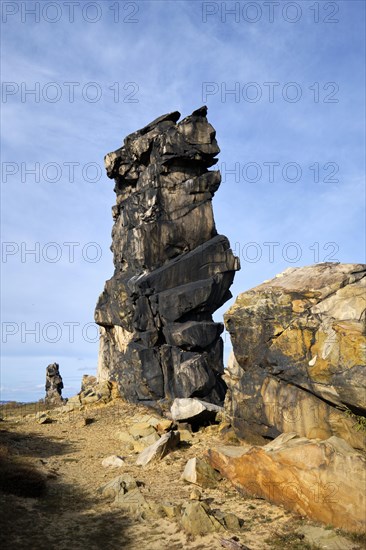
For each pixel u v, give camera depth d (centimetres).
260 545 1852
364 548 1789
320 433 2466
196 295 4681
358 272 2748
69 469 2977
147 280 4738
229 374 3219
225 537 1916
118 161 5441
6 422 4684
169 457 3125
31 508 2233
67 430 4147
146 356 4634
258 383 2847
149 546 1883
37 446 3581
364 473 1961
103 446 3572
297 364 2575
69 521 2117
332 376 2345
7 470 2567
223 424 3700
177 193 5022
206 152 4966
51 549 1839
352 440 2322
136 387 4706
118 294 5128
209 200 5106
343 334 2342
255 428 2880
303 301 2698
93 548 1861
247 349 2922
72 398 5234
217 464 2673
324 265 2958
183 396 4394
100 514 2200
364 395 2167
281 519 2092
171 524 2067
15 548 1827
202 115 5066
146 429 3800
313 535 1902
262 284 3081
